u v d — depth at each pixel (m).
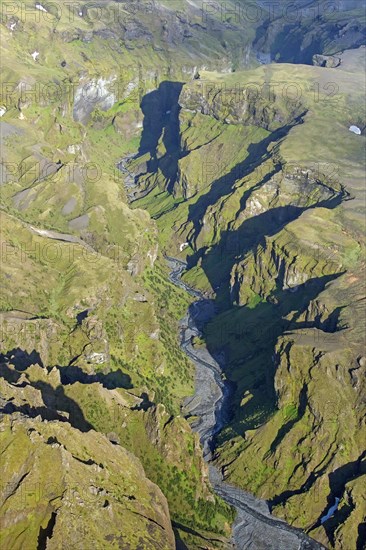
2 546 193.25
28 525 198.38
